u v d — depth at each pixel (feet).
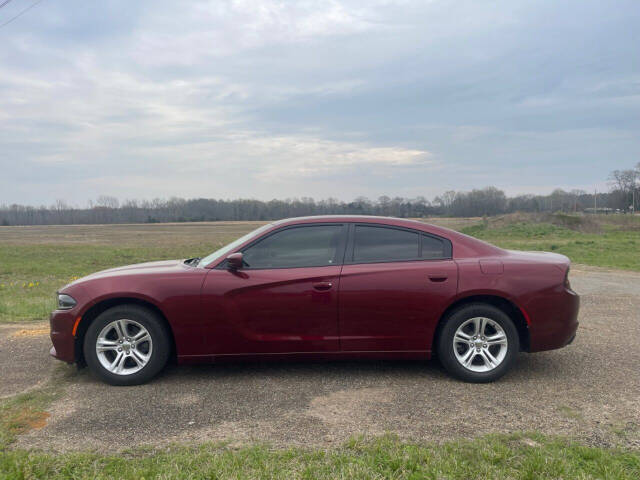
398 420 12.28
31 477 9.30
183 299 14.94
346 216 16.29
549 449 10.42
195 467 9.70
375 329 15.19
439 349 15.31
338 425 11.98
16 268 71.67
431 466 9.65
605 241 96.02
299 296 15.03
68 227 329.72
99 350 15.01
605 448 10.68
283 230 15.93
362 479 9.26
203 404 13.44
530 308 15.17
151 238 176.65
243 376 15.81
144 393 14.34
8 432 11.60
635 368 16.63
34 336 21.71
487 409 13.00
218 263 15.52
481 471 9.47
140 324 14.99
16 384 15.21
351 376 15.76
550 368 16.65
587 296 32.89
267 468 9.62
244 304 15.02
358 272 15.21
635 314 26.35
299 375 15.88
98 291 15.08
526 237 111.55
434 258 15.64
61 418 12.49
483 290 15.10
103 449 10.69
